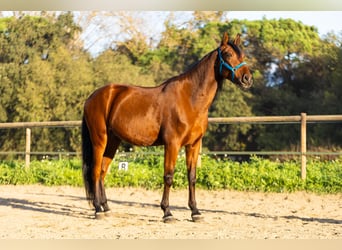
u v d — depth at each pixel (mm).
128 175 11625
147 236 6348
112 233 6566
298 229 6824
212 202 9445
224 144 21281
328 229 6832
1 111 20141
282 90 21953
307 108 21281
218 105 20984
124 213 8172
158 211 8414
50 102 19984
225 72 7195
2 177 12539
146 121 7348
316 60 22422
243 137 21406
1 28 21969
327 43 22938
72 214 8133
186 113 7176
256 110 21641
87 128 7953
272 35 22562
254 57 22781
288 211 8438
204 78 7246
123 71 20734
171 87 7348
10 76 20281
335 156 17656
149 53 23562
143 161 12891
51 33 22094
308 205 9070
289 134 20359
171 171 7246
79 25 23438
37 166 13094
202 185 11000
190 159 7422
